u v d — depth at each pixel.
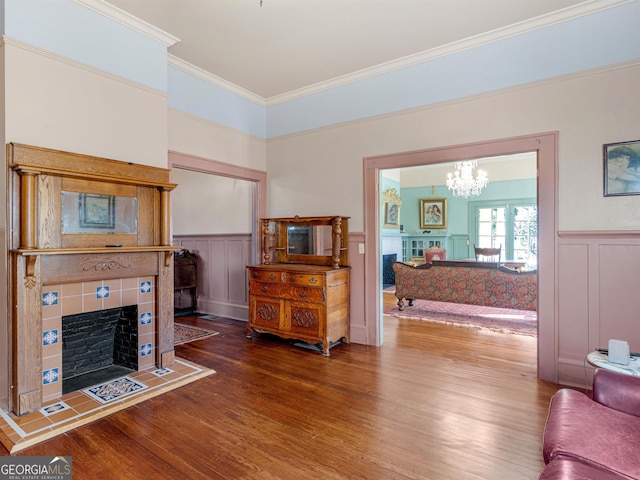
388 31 3.08
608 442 1.36
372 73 3.76
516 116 3.16
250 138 4.58
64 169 2.44
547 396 2.72
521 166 8.29
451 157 3.48
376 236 3.96
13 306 2.33
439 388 2.87
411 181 9.52
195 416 2.41
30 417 2.32
